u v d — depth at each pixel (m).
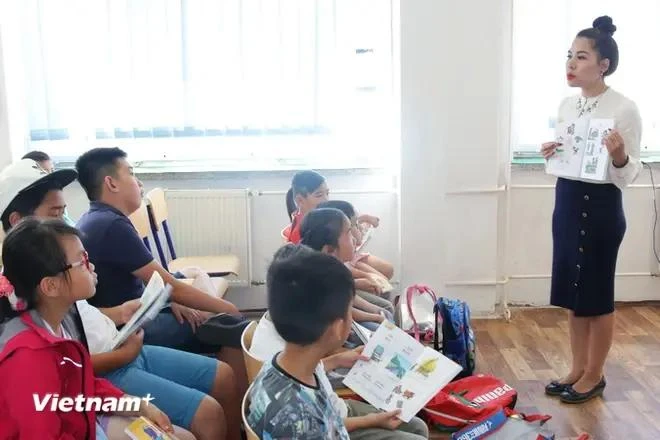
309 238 2.59
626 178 2.88
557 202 3.12
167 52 4.22
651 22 4.20
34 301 1.77
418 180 4.16
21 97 4.23
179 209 4.25
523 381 3.39
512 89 4.14
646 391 3.25
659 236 4.39
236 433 2.53
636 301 4.47
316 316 1.58
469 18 3.99
